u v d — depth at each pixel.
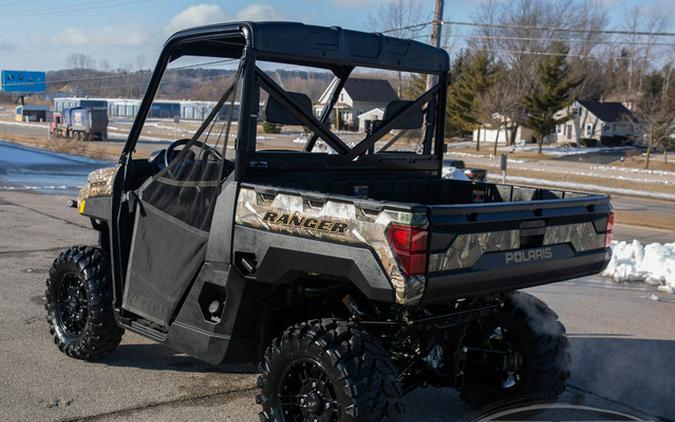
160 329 4.54
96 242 10.71
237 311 3.96
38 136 54.41
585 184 33.53
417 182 5.03
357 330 3.58
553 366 4.39
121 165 4.94
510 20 62.78
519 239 3.72
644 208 23.56
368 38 4.55
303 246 3.58
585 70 75.06
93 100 69.50
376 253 3.31
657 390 5.19
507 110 53.03
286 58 4.21
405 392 4.13
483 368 4.66
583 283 9.04
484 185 5.07
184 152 4.31
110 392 4.77
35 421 4.26
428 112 5.08
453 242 3.36
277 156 4.20
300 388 3.74
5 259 9.23
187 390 4.87
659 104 48.81
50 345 5.71
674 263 9.23
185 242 4.24
